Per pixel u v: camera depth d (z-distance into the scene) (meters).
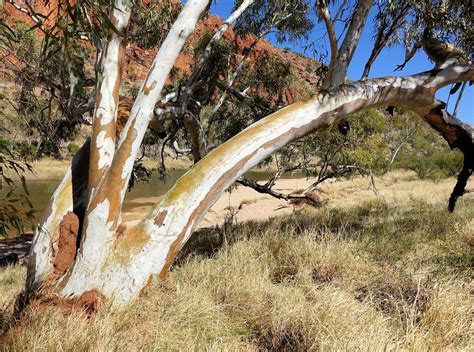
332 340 2.82
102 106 3.91
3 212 2.61
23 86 3.08
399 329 2.99
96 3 2.93
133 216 18.66
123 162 3.74
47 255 3.97
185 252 6.79
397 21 6.23
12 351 2.70
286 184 30.02
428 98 5.44
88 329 3.00
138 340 3.04
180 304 3.52
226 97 10.17
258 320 3.45
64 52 3.00
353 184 25.31
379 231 6.25
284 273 4.65
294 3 8.61
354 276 4.37
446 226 6.17
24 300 3.77
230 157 4.24
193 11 4.07
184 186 4.05
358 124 10.17
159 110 6.50
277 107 9.33
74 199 4.28
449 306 3.17
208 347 3.00
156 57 3.96
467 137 6.04
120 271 3.66
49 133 3.18
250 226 8.78
